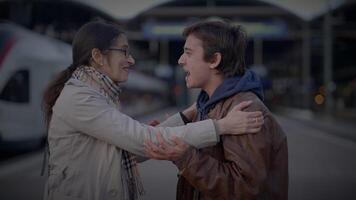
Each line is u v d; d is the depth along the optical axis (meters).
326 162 10.73
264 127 1.90
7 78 12.45
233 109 1.93
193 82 2.11
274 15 36.06
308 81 35.78
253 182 1.83
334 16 30.86
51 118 2.15
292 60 51.31
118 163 2.05
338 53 39.91
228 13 35.91
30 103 13.17
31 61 13.34
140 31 36.72
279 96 54.78
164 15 35.94
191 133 1.91
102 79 2.15
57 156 2.08
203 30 2.08
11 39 13.01
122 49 2.20
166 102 62.28
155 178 8.45
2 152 13.05
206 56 2.06
